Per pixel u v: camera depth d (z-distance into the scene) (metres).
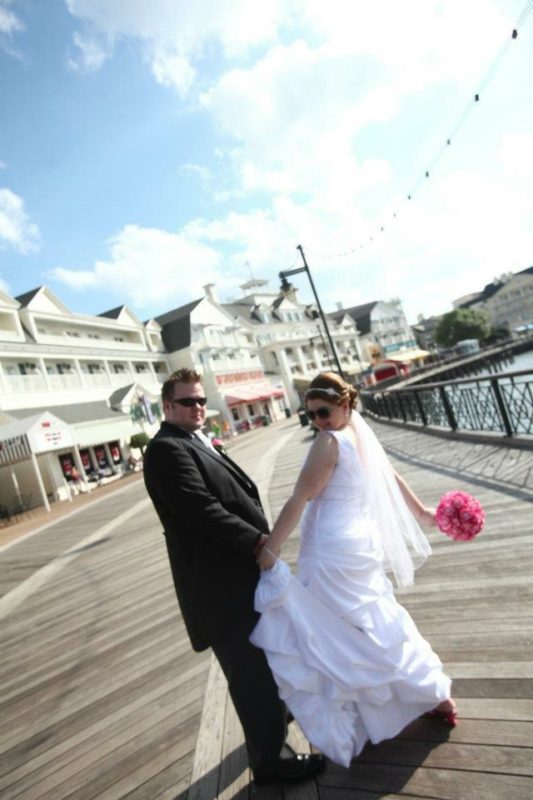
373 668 1.95
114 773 2.54
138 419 31.48
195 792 2.20
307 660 1.90
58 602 6.51
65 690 3.74
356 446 2.21
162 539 8.41
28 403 25.72
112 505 16.36
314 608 1.98
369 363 76.56
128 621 4.91
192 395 2.16
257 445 23.75
